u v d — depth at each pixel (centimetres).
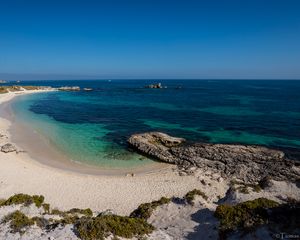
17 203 1484
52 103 8594
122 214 1903
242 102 8862
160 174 2706
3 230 1171
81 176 2641
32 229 1192
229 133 4381
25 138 3981
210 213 1498
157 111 6800
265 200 1412
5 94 11094
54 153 3344
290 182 1945
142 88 17388
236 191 1847
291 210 1285
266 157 2972
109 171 2806
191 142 3700
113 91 14488
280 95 11700
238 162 2869
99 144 3741
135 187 2386
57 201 2081
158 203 1753
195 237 1281
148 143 3528
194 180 2527
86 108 7394
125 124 5141
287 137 4116
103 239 1126
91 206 2022
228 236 1222
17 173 2589
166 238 1252
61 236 1127
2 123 4981
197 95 11775
